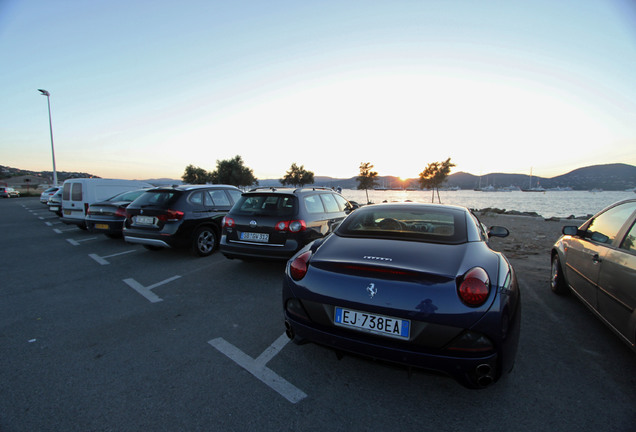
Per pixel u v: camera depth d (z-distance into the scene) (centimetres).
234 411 193
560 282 394
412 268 193
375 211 307
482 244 243
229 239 477
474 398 207
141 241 564
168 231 545
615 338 290
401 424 183
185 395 207
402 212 296
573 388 217
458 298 179
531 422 185
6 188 3650
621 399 205
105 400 202
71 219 880
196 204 590
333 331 204
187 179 6262
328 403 201
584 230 350
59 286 434
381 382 223
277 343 278
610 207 319
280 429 178
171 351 263
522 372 236
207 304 369
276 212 455
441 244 232
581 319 331
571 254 359
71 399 203
